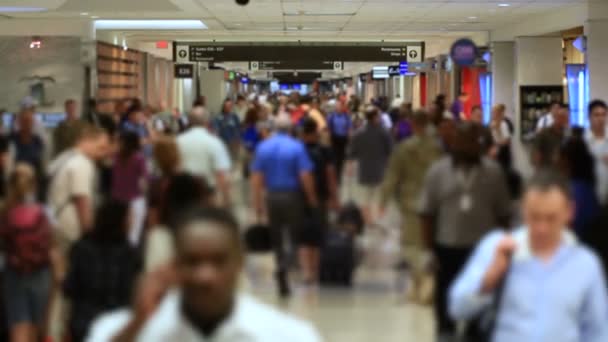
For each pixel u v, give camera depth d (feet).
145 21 134.82
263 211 45.57
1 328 28.60
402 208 40.32
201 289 10.40
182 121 104.83
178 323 10.71
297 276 45.68
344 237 43.75
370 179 62.54
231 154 96.43
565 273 16.92
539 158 33.14
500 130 64.03
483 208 30.30
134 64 158.20
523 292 16.98
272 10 113.50
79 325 25.12
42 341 29.35
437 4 105.60
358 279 45.29
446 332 30.86
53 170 35.09
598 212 25.05
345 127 81.71
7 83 110.83
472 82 156.66
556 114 51.88
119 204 25.54
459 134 30.45
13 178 28.43
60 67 110.93
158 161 34.22
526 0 99.40
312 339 10.74
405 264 47.06
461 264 30.63
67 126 49.08
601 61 97.96
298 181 41.83
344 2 103.76
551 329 16.78
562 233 17.28
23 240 28.17
